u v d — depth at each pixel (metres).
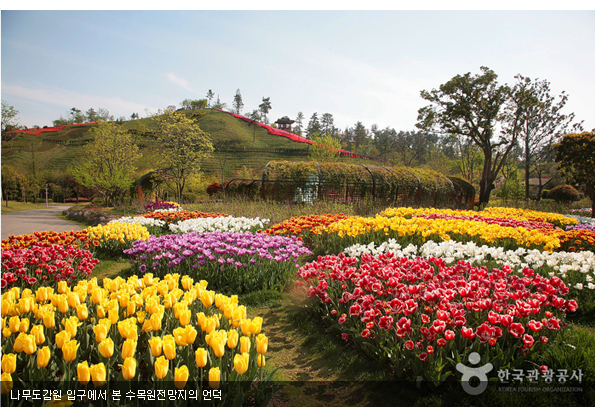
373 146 102.69
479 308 3.02
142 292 3.06
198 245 5.40
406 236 7.01
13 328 2.30
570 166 19.31
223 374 2.29
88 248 7.07
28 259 4.68
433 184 18.94
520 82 26.95
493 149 29.59
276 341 3.69
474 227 6.84
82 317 2.53
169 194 27.69
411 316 3.12
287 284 5.30
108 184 22.95
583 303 4.39
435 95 28.95
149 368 2.36
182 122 23.06
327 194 16.33
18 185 40.19
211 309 3.74
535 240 6.14
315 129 114.94
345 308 3.73
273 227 7.89
